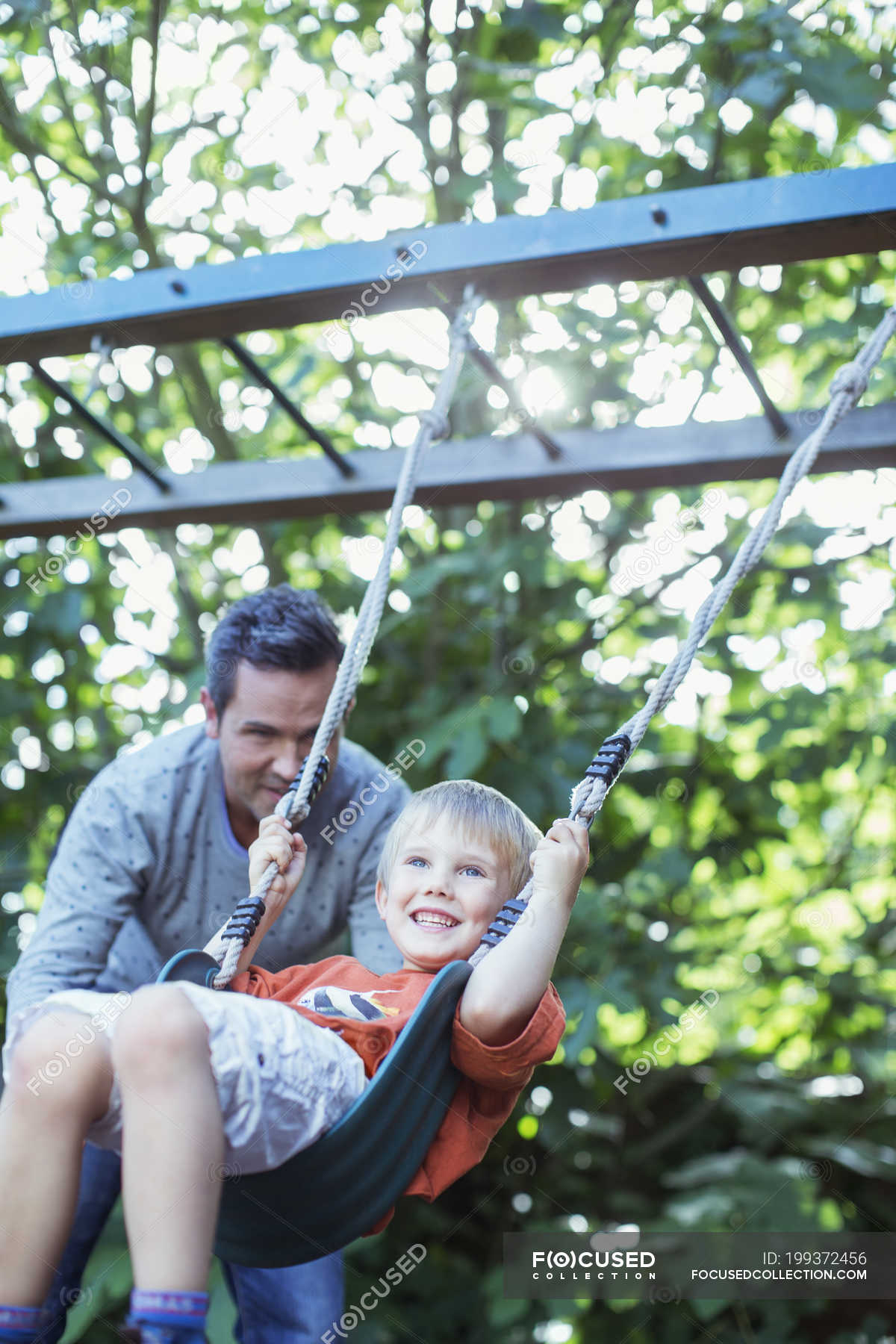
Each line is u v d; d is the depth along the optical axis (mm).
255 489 2971
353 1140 1513
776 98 3205
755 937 4398
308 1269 2123
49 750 4148
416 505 2959
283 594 2303
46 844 4066
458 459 2914
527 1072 1615
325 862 2336
